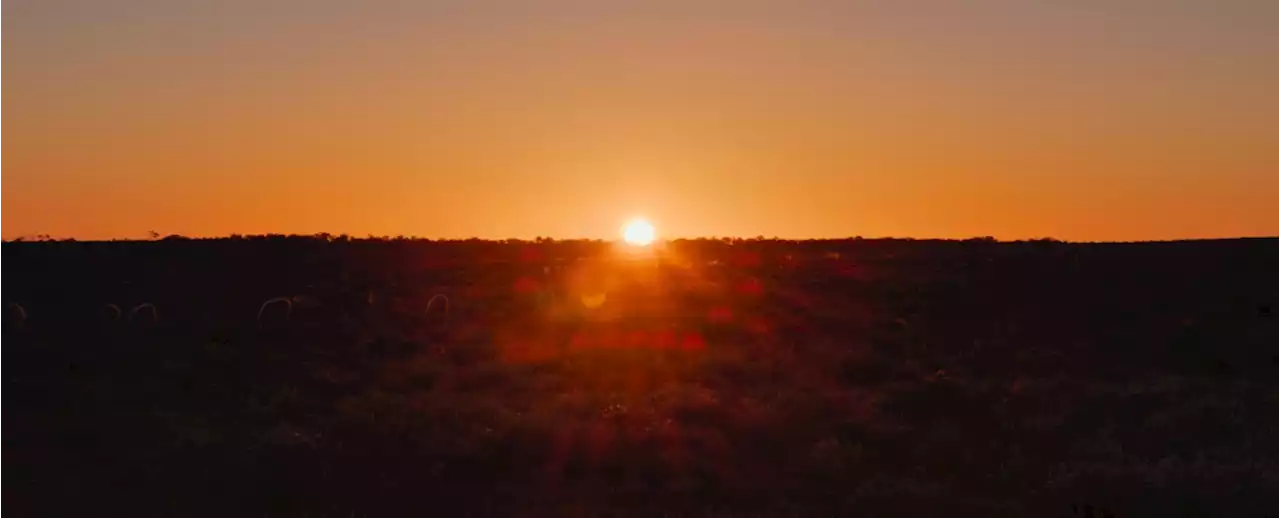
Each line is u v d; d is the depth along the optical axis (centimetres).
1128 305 5050
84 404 3089
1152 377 3697
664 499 2306
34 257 5906
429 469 2497
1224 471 2448
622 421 2881
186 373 3506
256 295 5106
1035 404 3244
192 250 6159
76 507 2200
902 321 4644
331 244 6450
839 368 3731
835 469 2519
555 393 3300
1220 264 5906
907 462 2611
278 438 2728
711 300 5088
